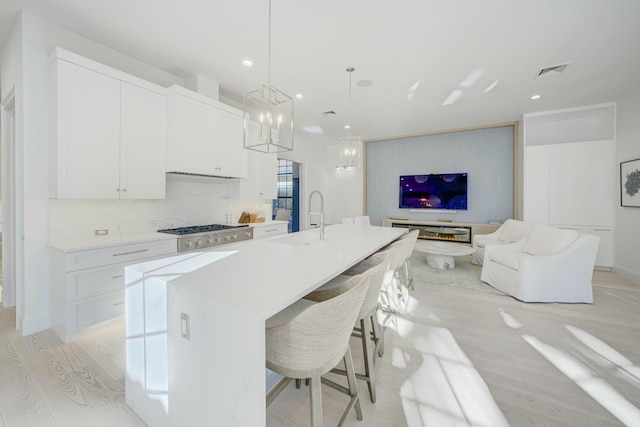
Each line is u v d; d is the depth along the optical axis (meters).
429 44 2.68
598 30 2.46
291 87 3.68
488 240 4.53
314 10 2.20
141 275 1.35
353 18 2.29
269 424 1.38
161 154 2.88
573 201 4.49
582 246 2.94
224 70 3.20
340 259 1.66
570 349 2.06
